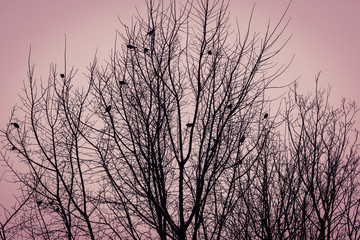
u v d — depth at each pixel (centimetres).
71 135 662
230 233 671
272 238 644
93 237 628
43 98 673
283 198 682
